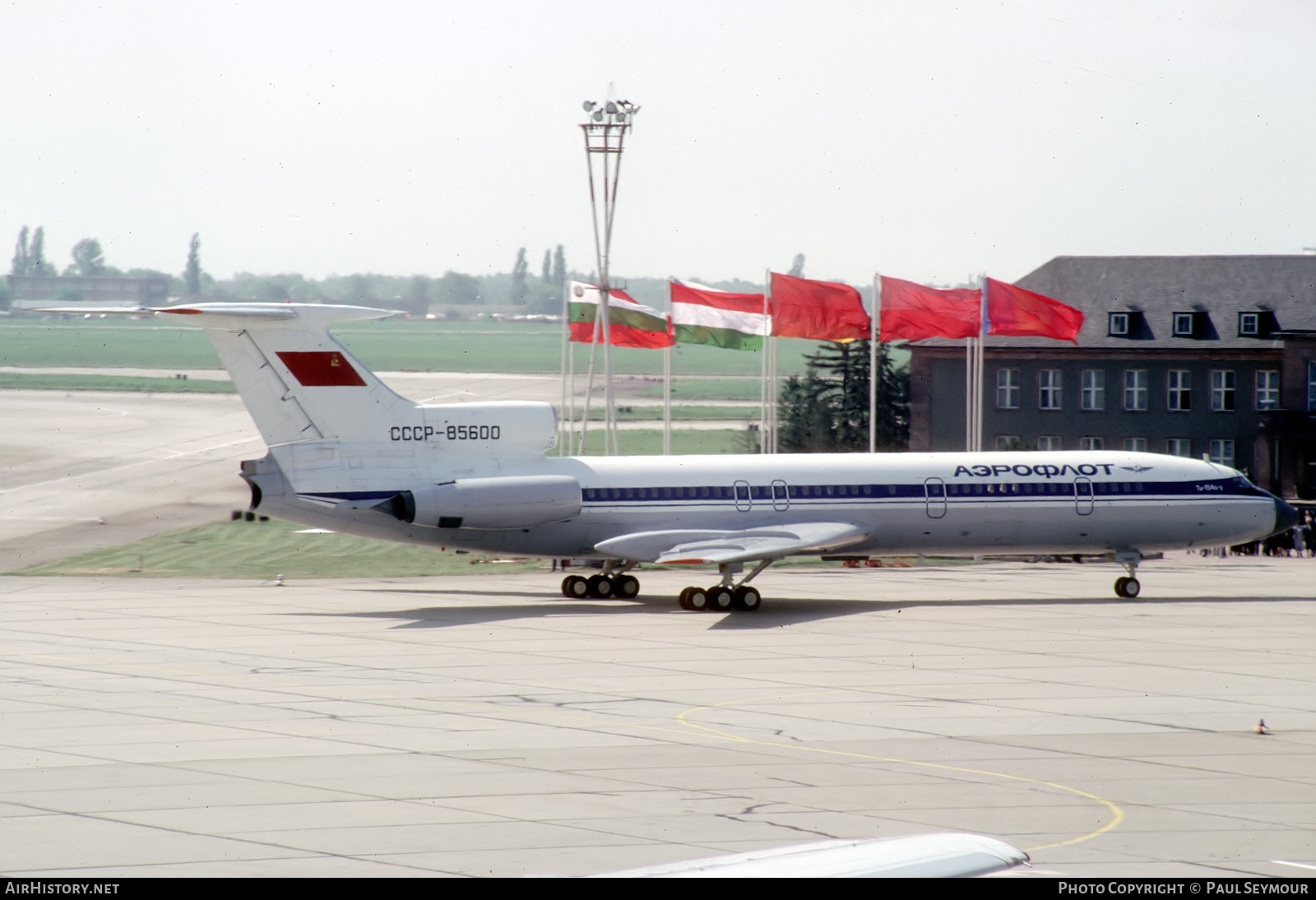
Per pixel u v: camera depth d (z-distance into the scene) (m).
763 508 152.12
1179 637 128.75
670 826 67.56
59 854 62.78
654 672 109.88
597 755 82.25
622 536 150.38
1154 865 61.22
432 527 146.50
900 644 124.00
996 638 127.94
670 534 148.25
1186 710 95.69
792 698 99.69
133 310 131.12
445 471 147.25
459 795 73.25
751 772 78.44
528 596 161.12
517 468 149.50
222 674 109.12
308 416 143.88
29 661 115.19
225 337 141.25
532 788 74.62
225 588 166.50
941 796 73.19
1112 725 91.00
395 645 123.38
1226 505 160.62
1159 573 188.75
